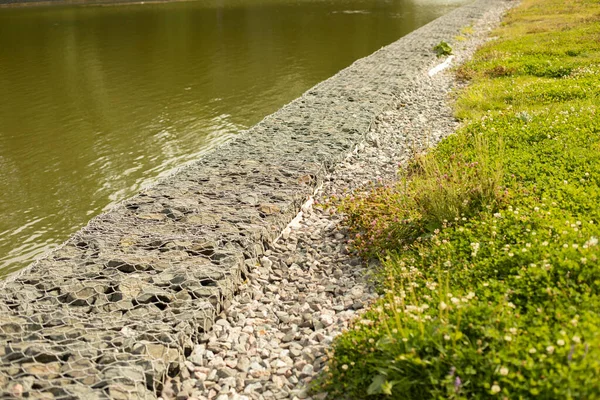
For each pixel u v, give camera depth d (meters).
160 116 16.27
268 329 5.62
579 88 12.80
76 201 10.73
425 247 6.32
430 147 10.35
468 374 3.80
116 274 6.01
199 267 6.14
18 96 19.16
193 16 43.12
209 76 21.50
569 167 7.84
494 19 33.06
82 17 43.16
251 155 9.86
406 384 3.98
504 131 10.05
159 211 7.62
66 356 4.72
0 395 4.18
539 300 4.60
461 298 4.58
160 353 4.78
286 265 6.89
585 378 3.41
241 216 7.39
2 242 9.22
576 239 5.34
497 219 6.27
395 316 4.48
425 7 48.12
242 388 4.74
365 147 11.05
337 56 24.89
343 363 4.57
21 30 36.28
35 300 5.60
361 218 7.50
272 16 42.31
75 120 16.11
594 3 31.97
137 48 28.66
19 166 12.67
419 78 16.91
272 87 19.34
